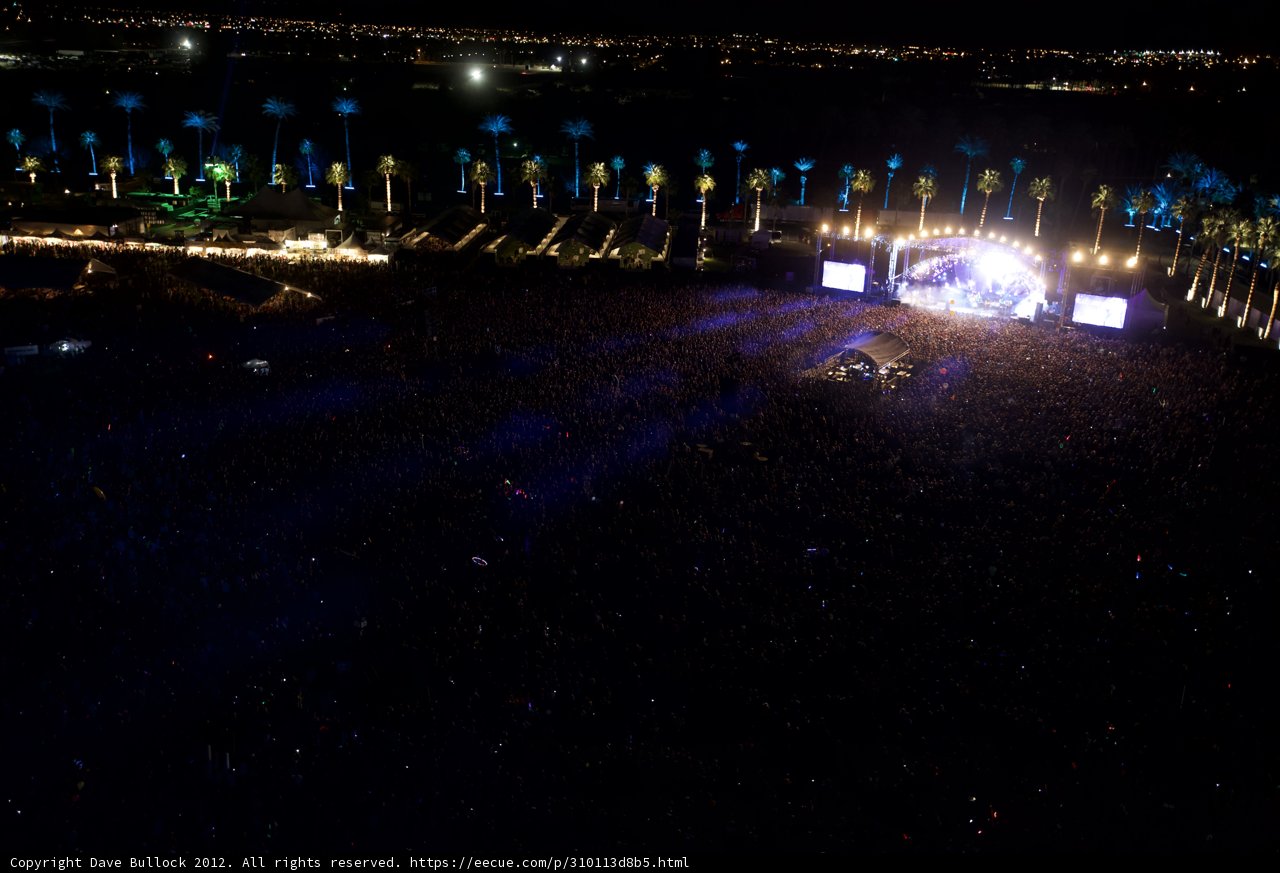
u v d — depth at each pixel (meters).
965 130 163.00
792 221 128.12
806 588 42.12
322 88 180.50
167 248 102.25
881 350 71.75
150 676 34.94
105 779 30.06
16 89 164.25
